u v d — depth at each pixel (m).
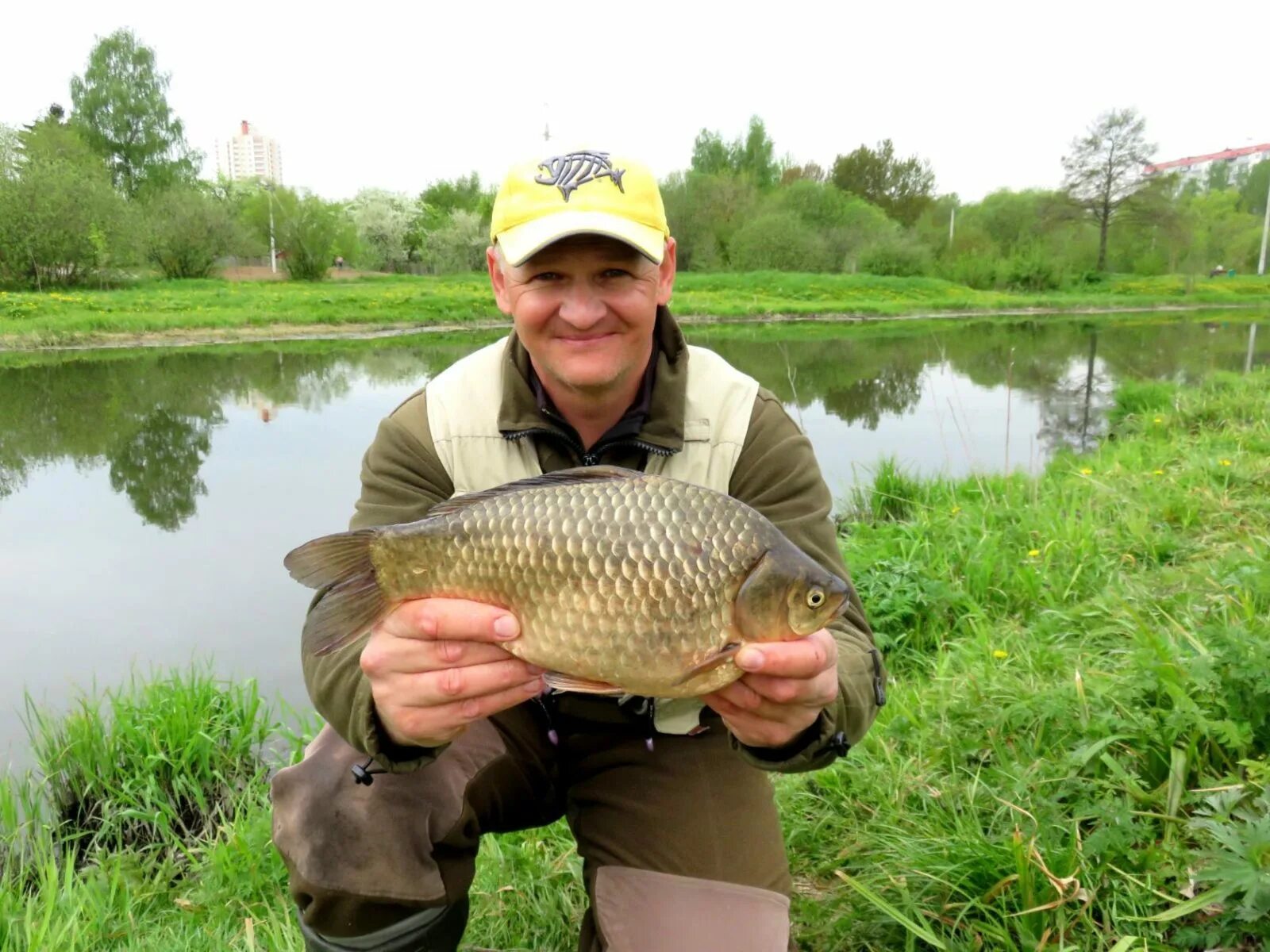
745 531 1.57
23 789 3.24
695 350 2.14
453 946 1.96
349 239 42.34
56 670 4.28
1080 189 43.31
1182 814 2.20
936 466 7.75
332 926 1.81
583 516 1.56
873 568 4.34
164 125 48.09
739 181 44.66
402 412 2.10
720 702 1.67
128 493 7.46
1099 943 1.91
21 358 16.77
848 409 10.94
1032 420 10.11
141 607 5.08
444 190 61.47
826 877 2.36
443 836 1.84
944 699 2.95
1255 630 2.79
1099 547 4.35
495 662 1.57
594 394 1.99
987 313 32.03
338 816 1.78
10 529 6.51
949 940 2.00
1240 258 48.03
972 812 2.32
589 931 2.02
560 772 2.16
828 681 1.59
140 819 3.19
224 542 6.21
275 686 4.12
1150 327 24.78
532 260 1.88
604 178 1.91
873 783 2.59
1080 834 2.20
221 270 38.03
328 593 1.62
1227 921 1.86
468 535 1.57
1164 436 7.77
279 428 10.09
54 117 45.72
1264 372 10.69
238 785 3.35
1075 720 2.57
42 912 2.45
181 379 13.85
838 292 35.00
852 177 53.19
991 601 4.02
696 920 1.80
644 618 1.54
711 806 1.94
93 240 27.83
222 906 2.47
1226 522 4.55
